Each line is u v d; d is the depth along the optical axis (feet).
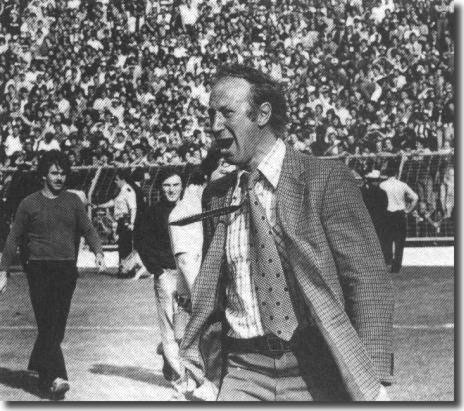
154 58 128.16
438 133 95.66
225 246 15.15
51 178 35.35
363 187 78.33
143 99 122.93
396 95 106.32
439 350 43.24
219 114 14.98
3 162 115.65
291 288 14.35
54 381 35.09
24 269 35.78
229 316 15.03
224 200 15.62
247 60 124.57
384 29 116.26
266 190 14.80
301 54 121.90
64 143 115.55
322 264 14.11
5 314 64.69
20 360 46.50
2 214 95.50
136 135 113.19
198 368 15.42
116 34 133.08
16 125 118.21
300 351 14.40
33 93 124.98
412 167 91.91
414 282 71.31
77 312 61.36
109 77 125.90
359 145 98.99
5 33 136.67
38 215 35.19
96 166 100.32
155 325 55.01
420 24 113.29
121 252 84.43
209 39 129.90
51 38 133.69
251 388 14.62
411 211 82.48
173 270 33.76
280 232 14.43
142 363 43.47
